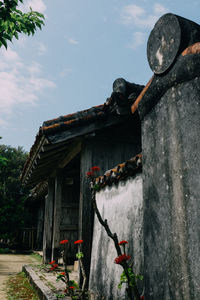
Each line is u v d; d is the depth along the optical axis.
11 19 4.19
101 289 3.53
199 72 1.61
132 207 3.12
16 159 27.73
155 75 2.03
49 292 4.36
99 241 3.96
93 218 4.47
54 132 4.24
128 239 3.09
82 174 4.59
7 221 18.06
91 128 4.45
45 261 7.98
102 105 4.57
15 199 19.33
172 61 1.79
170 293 1.67
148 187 2.06
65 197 7.75
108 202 3.89
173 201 1.73
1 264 10.33
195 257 1.49
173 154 1.77
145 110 2.18
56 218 7.40
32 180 8.38
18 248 18.17
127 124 5.04
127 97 4.09
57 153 5.75
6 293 5.34
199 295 1.44
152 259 1.92
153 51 2.00
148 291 1.94
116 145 4.88
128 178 3.31
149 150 2.09
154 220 1.94
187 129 1.66
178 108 1.76
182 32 1.74
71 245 7.61
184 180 1.64
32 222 18.83
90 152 4.69
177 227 1.66
